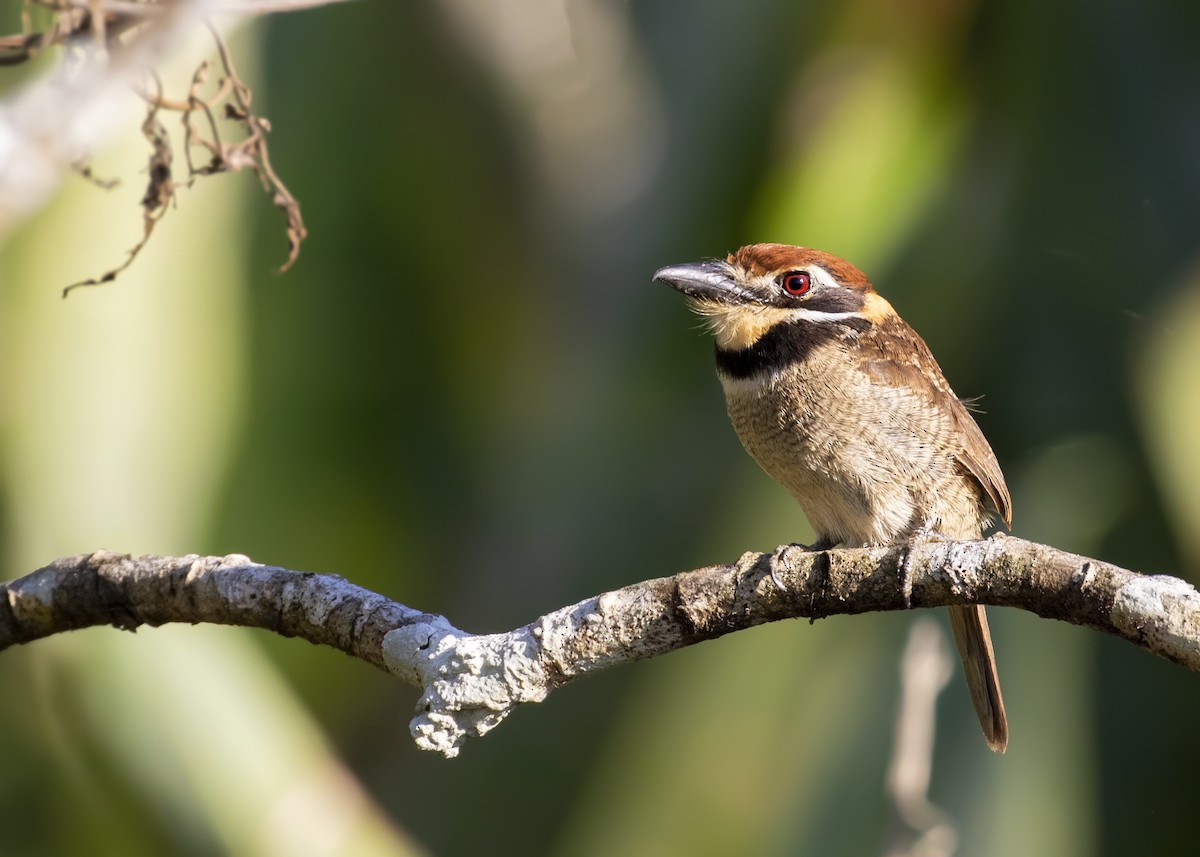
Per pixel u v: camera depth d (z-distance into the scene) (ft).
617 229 48.78
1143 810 36.45
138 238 32.99
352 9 39.58
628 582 39.83
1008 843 33.14
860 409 28.09
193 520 33.76
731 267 29.37
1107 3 36.06
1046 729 34.06
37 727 35.78
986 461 29.43
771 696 35.45
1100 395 36.40
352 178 39.45
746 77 39.27
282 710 33.04
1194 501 32.50
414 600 41.29
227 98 32.50
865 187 38.09
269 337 37.78
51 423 32.30
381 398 40.27
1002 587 19.85
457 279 43.65
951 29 37.93
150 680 31.96
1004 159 37.32
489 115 46.32
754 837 34.55
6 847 35.58
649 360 42.29
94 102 17.33
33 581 22.15
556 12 52.24
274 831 31.63
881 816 33.83
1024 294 36.78
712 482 39.81
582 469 41.78
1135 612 18.88
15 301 32.27
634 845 35.01
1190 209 35.63
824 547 29.89
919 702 24.90
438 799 41.42
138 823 32.04
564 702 40.50
